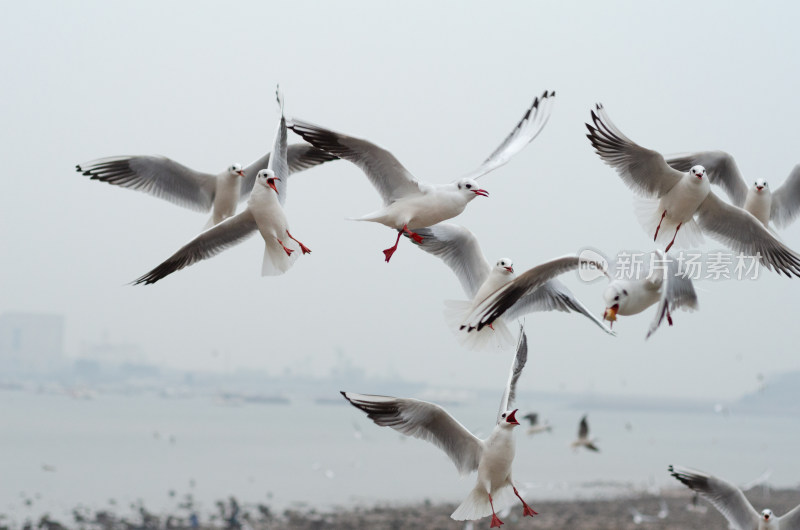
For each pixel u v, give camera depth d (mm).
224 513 39688
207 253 9672
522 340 9609
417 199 9156
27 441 78250
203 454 71250
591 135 9211
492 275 9594
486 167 9617
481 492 8859
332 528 36469
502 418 8812
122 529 35438
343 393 8320
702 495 12031
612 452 88000
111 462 62656
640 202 9695
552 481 56750
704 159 11617
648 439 115688
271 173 8773
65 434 87875
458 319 9867
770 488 54094
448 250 10891
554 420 169375
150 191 11180
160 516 38688
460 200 9195
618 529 36000
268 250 8961
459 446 8891
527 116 9930
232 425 114562
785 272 9570
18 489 46688
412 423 8727
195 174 11156
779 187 12070
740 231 9797
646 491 50812
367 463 66625
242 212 9203
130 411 146750
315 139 9008
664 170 9367
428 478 57250
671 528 36375
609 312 7738
